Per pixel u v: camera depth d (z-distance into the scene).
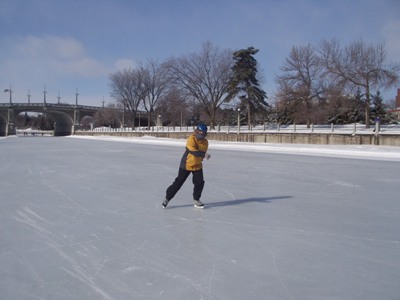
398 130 27.88
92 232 4.59
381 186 8.38
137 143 33.62
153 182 8.80
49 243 4.14
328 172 11.08
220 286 3.06
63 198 6.76
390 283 3.13
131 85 64.38
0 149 22.39
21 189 7.71
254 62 45.19
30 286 3.04
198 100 47.19
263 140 35.34
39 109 87.44
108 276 3.25
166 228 4.80
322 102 40.03
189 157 5.78
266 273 3.34
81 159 15.22
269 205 6.28
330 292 2.96
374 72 32.94
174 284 3.09
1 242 4.16
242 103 45.59
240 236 4.47
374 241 4.29
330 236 4.48
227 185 8.47
